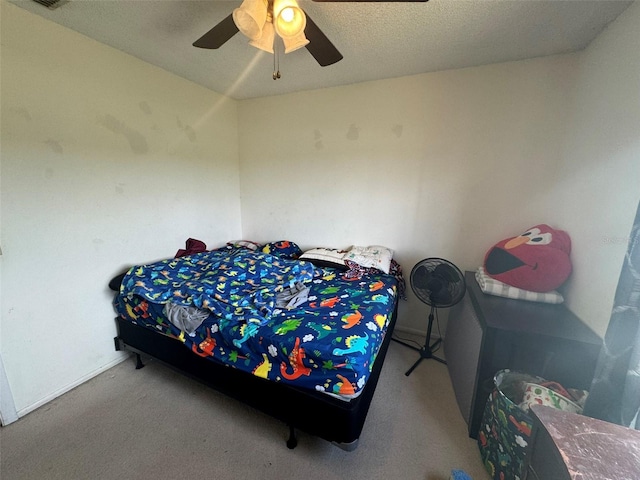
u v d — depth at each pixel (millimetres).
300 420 1320
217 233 3018
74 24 1616
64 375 1765
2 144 1439
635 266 945
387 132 2449
